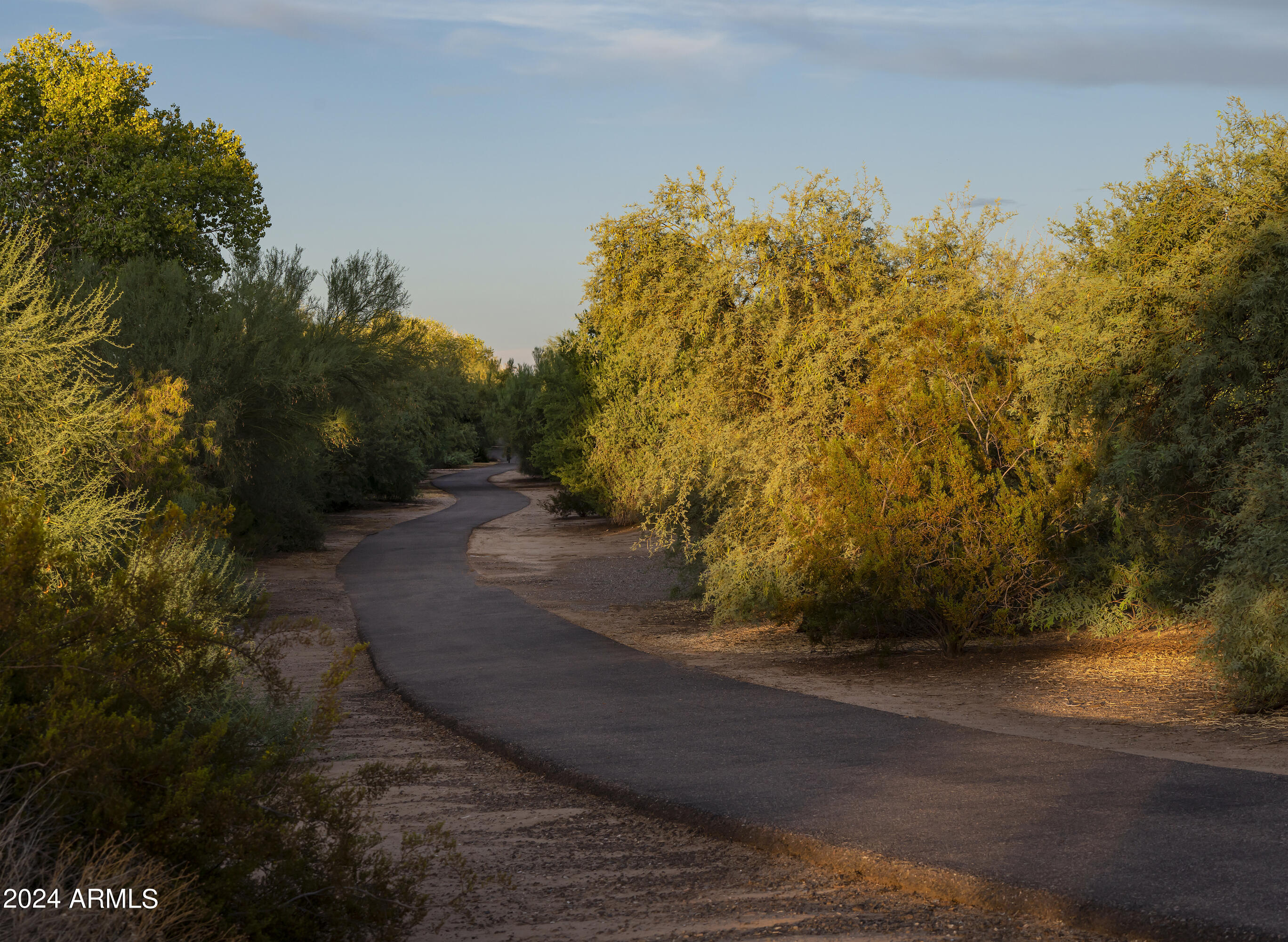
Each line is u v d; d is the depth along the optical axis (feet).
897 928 14.15
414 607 64.59
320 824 18.33
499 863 18.21
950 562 39.34
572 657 44.09
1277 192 35.27
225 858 12.85
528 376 285.64
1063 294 41.27
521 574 89.51
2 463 30.14
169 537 17.31
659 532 58.75
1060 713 29.22
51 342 33.24
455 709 32.86
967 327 44.47
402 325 99.96
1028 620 41.60
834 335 50.08
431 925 15.19
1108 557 40.93
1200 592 37.70
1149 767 21.93
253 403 89.45
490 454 449.48
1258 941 12.70
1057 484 38.73
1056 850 16.31
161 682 14.33
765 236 52.31
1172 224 36.76
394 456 191.62
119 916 10.98
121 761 12.47
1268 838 16.48
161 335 83.46
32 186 108.17
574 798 22.71
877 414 41.70
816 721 28.94
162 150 117.19
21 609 13.65
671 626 55.16
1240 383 34.94
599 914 15.39
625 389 138.00
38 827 11.51
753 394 54.60
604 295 56.95
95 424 32.89
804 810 19.61
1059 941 13.55
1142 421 38.45
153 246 109.40
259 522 102.27
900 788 20.90
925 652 41.14
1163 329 36.14
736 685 35.91
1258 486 31.65
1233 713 27.99
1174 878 14.76
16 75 110.22
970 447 41.81
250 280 91.35
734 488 54.65
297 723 17.19
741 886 16.42
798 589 47.73
